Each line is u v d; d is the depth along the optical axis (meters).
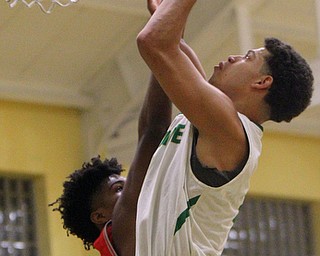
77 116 15.88
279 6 14.73
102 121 15.59
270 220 17.50
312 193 17.73
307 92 5.05
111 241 5.42
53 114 15.65
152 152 5.46
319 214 17.86
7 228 15.00
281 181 17.45
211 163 4.76
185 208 4.71
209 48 14.27
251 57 5.04
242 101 4.98
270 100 4.98
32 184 15.47
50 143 15.54
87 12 13.96
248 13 14.11
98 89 15.69
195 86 4.79
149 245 4.74
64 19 13.96
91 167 5.85
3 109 15.23
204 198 4.75
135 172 5.44
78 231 5.89
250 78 4.99
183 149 4.82
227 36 14.13
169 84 4.79
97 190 5.79
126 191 5.44
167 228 4.71
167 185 4.79
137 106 15.15
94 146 15.66
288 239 17.58
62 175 15.51
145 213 4.79
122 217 5.40
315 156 17.89
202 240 4.77
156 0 5.32
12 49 14.38
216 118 4.76
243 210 17.25
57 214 15.32
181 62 4.82
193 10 14.31
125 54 15.06
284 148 17.61
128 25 14.61
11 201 15.17
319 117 17.42
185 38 14.37
